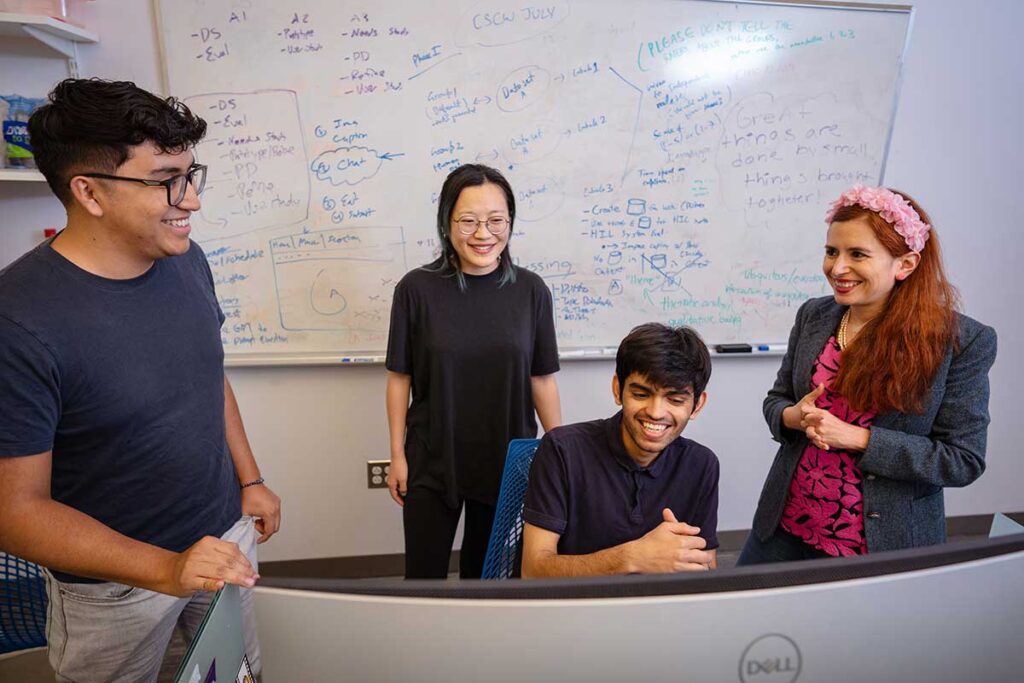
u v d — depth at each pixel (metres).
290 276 2.12
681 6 2.06
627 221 2.22
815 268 2.36
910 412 1.23
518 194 2.15
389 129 2.04
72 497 1.06
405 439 1.71
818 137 2.24
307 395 2.23
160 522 1.12
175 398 1.11
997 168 2.37
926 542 1.28
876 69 2.20
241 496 1.37
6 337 0.90
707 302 2.34
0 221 1.95
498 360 1.57
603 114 2.12
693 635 0.56
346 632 0.59
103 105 0.90
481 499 1.65
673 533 0.85
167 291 1.11
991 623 0.61
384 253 2.14
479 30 2.00
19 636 1.35
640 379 0.96
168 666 1.80
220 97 1.96
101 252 1.00
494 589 0.58
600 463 1.08
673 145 2.18
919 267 1.21
